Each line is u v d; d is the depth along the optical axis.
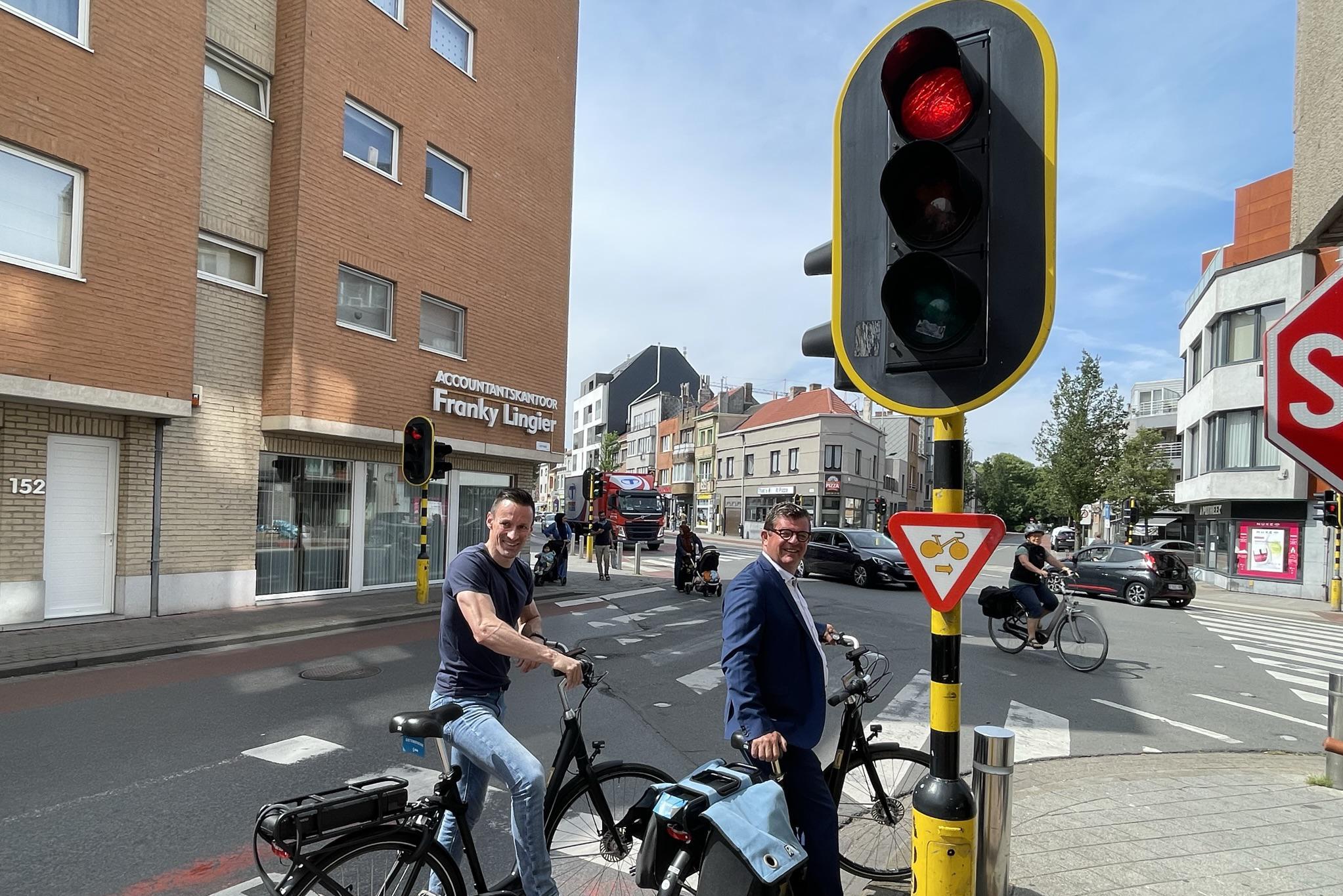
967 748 6.34
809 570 21.53
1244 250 27.81
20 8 9.59
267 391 13.19
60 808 4.55
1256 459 25.30
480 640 3.07
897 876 3.94
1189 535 48.44
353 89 14.21
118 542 11.09
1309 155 5.08
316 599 14.04
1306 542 24.08
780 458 55.53
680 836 2.52
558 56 20.34
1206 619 16.47
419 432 13.57
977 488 104.12
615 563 25.84
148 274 10.86
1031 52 2.82
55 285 9.81
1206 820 4.61
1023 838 4.31
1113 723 7.18
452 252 16.66
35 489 10.12
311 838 2.46
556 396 20.03
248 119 13.08
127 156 10.63
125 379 10.55
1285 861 4.03
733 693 3.03
